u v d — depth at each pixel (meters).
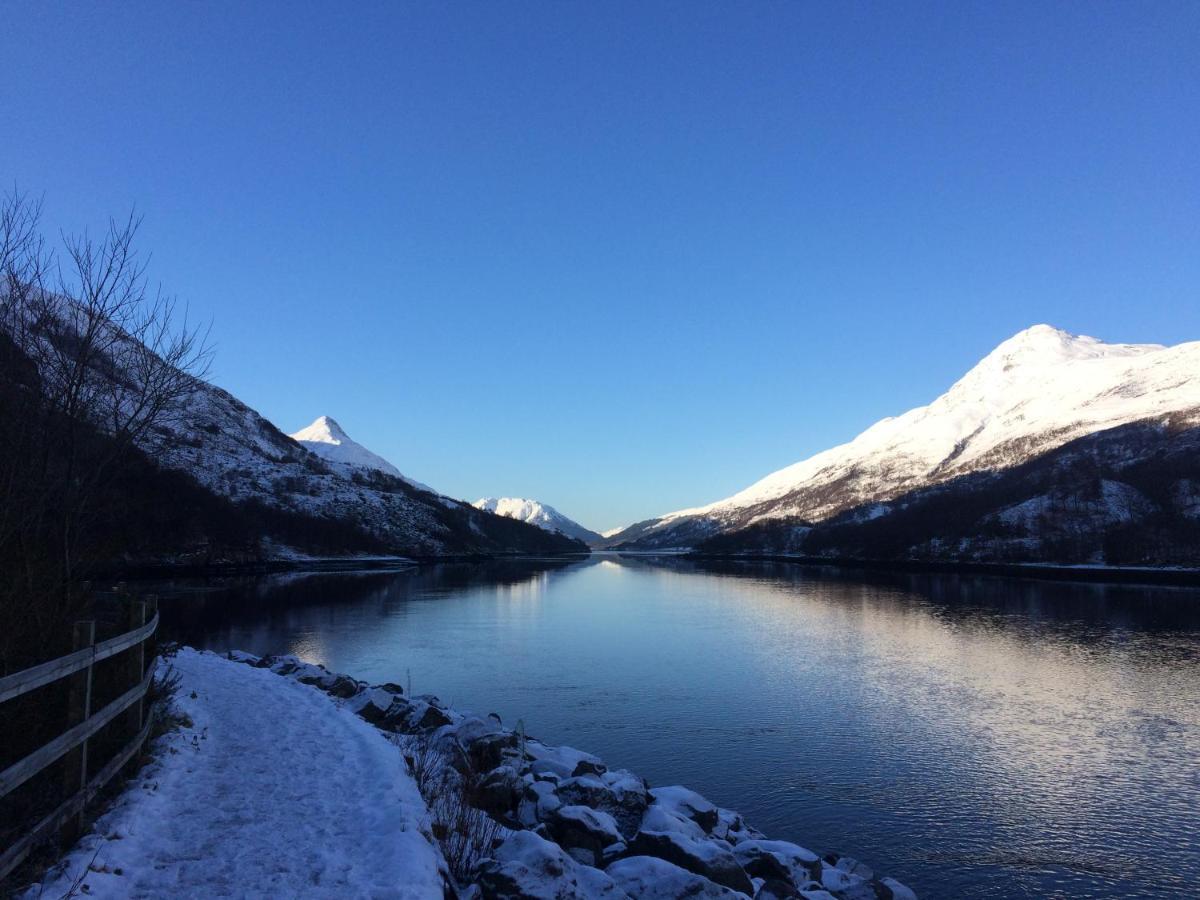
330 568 104.12
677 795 10.91
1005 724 19.73
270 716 11.20
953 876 11.30
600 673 26.45
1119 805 14.08
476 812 8.56
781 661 29.36
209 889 5.23
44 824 5.01
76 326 11.02
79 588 7.96
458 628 39.66
